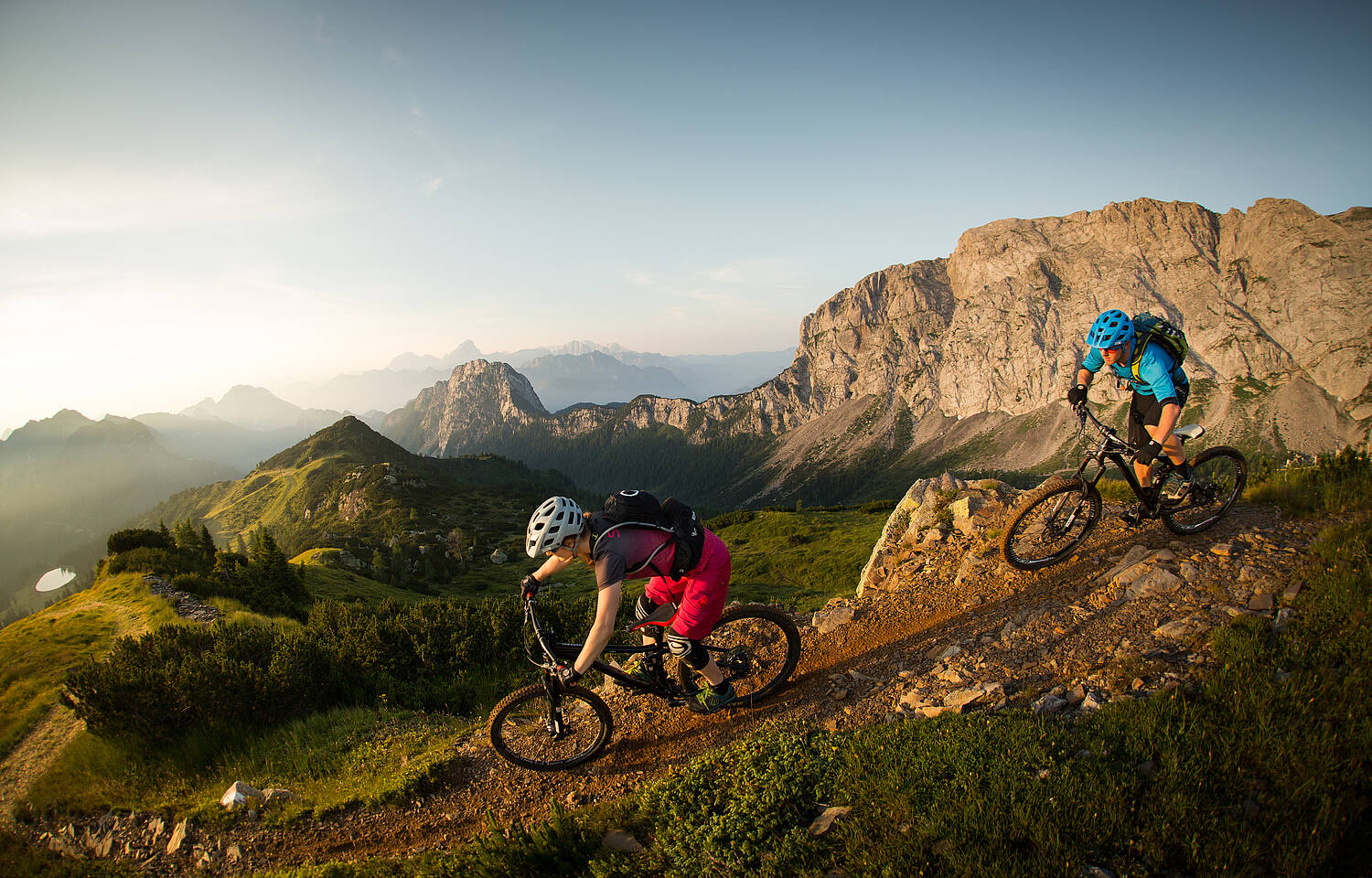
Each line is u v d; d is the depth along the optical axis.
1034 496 7.36
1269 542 6.80
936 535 9.27
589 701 6.13
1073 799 4.00
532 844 4.97
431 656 11.26
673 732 6.47
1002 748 4.67
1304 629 5.16
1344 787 3.73
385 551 136.75
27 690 14.18
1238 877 3.38
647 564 5.23
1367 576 5.42
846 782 4.80
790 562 65.62
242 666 9.56
